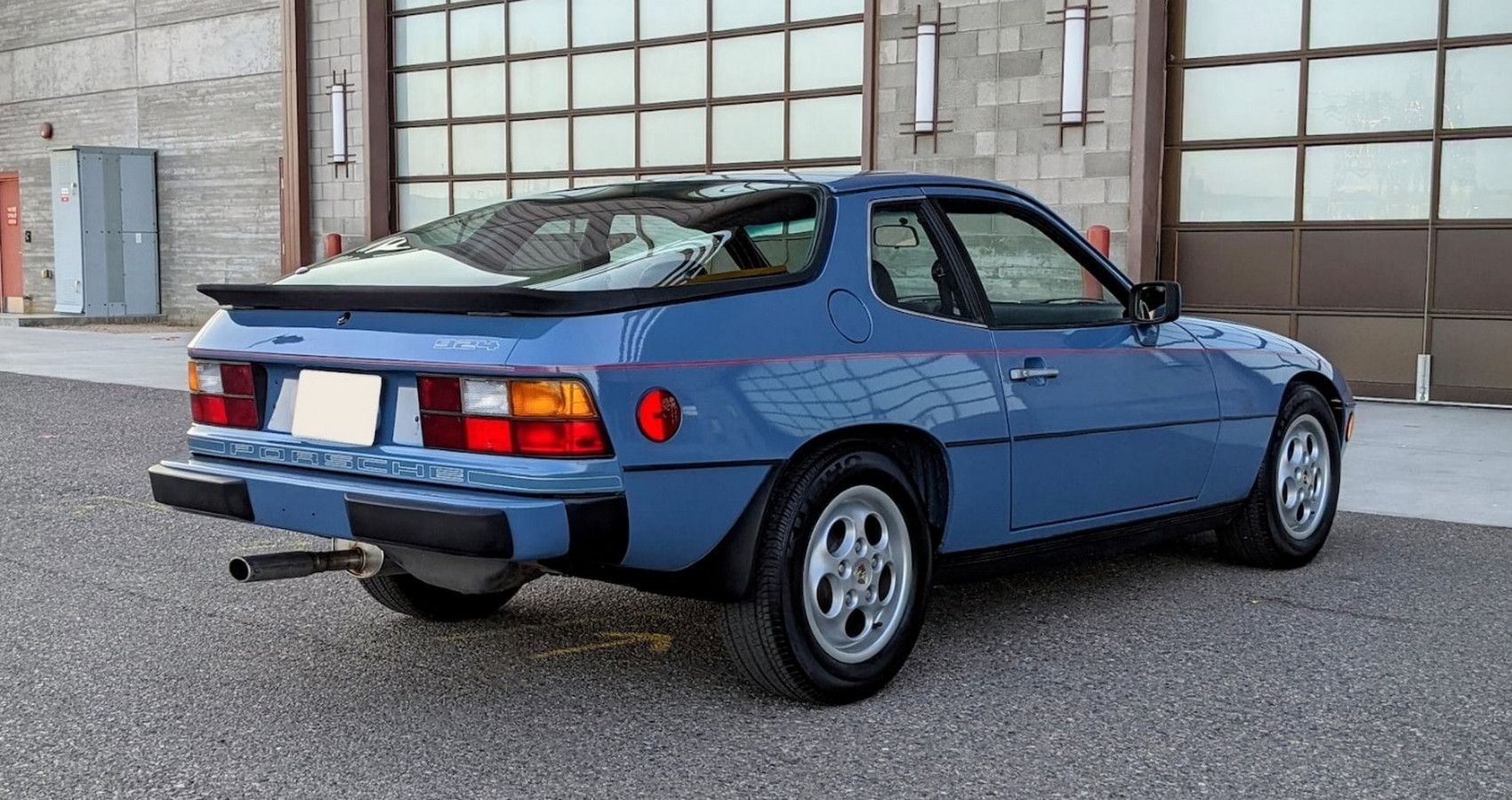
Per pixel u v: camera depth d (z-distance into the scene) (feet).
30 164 77.41
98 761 10.90
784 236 12.67
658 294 11.35
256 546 18.92
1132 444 15.26
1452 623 15.23
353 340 11.82
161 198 70.23
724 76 46.44
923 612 13.03
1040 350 14.28
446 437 11.20
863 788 10.40
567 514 10.71
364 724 11.81
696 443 11.25
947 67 40.78
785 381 11.84
